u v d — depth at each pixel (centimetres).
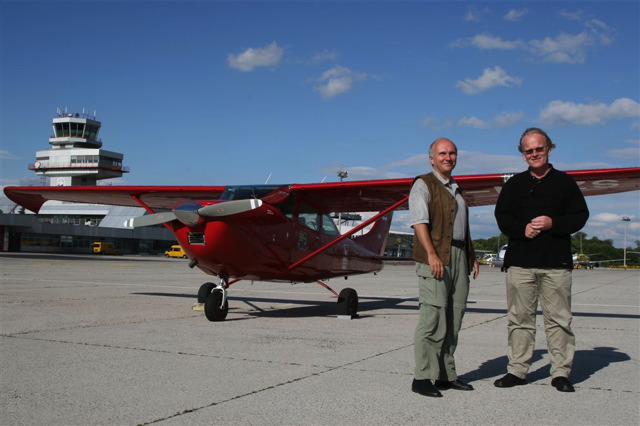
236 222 700
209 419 305
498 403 346
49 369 421
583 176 751
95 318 724
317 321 760
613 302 1162
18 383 377
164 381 389
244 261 729
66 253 5881
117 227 6881
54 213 7588
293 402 341
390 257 1057
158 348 515
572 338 385
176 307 884
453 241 373
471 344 573
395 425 299
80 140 7425
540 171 389
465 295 380
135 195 1064
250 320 752
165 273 2088
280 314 842
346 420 307
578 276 2847
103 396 348
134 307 869
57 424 293
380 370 434
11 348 502
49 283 1361
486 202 953
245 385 381
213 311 719
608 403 348
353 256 984
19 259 3161
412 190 377
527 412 327
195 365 444
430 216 373
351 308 806
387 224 1143
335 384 388
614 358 505
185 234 702
